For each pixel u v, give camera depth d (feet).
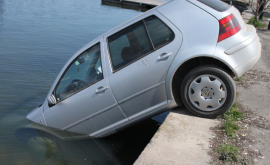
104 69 13.06
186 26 11.81
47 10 71.10
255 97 14.92
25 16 60.49
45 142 14.17
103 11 76.33
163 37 12.02
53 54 34.55
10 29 46.96
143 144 14.02
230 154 9.27
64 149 13.50
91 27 52.70
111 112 13.17
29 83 24.93
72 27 51.85
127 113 12.94
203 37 11.52
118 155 12.95
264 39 33.71
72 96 14.10
